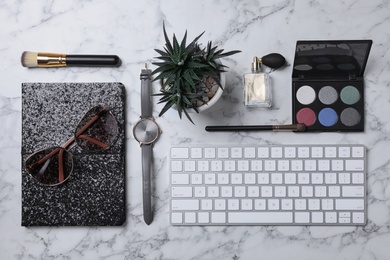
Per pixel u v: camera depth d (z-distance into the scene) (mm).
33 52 963
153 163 971
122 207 957
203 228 969
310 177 956
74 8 984
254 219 956
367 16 966
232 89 971
